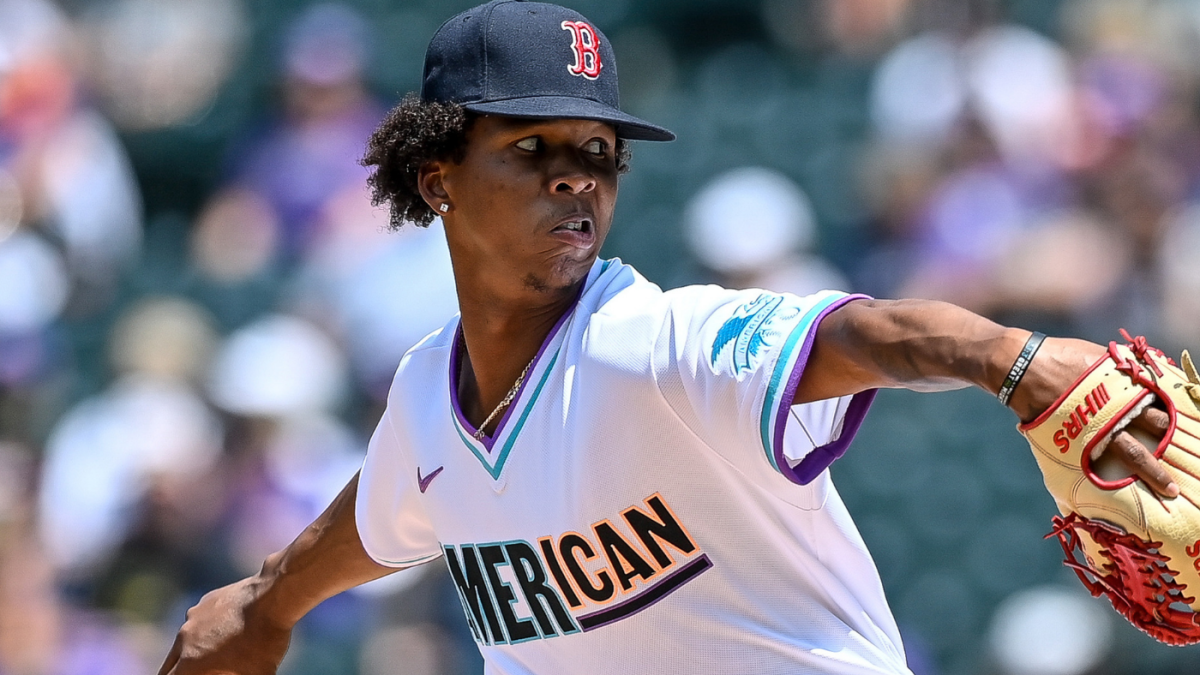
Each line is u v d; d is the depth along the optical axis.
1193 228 28.48
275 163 33.59
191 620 12.46
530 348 10.12
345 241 31.81
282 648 12.38
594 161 9.98
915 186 30.27
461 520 10.47
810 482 9.33
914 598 26.95
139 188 38.41
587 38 10.06
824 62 35.81
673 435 9.37
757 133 33.22
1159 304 27.77
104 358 31.70
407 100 10.58
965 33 31.56
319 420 27.61
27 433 30.06
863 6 35.44
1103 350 8.13
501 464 10.05
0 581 24.92
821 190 32.06
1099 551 8.41
